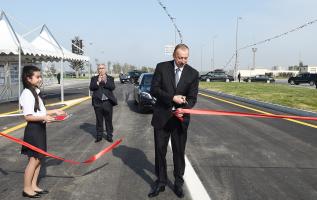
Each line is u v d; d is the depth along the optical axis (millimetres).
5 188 5223
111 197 4871
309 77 45375
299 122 11539
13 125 10828
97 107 8438
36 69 4715
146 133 9641
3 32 14047
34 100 4660
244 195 4965
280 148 7824
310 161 6754
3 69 20188
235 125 10945
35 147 4711
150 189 5188
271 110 15258
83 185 5352
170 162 6656
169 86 4758
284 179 5676
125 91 28750
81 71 87500
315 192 5109
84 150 7617
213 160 6773
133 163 6547
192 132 9750
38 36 18547
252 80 53812
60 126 10773
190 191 5109
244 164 6512
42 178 5668
